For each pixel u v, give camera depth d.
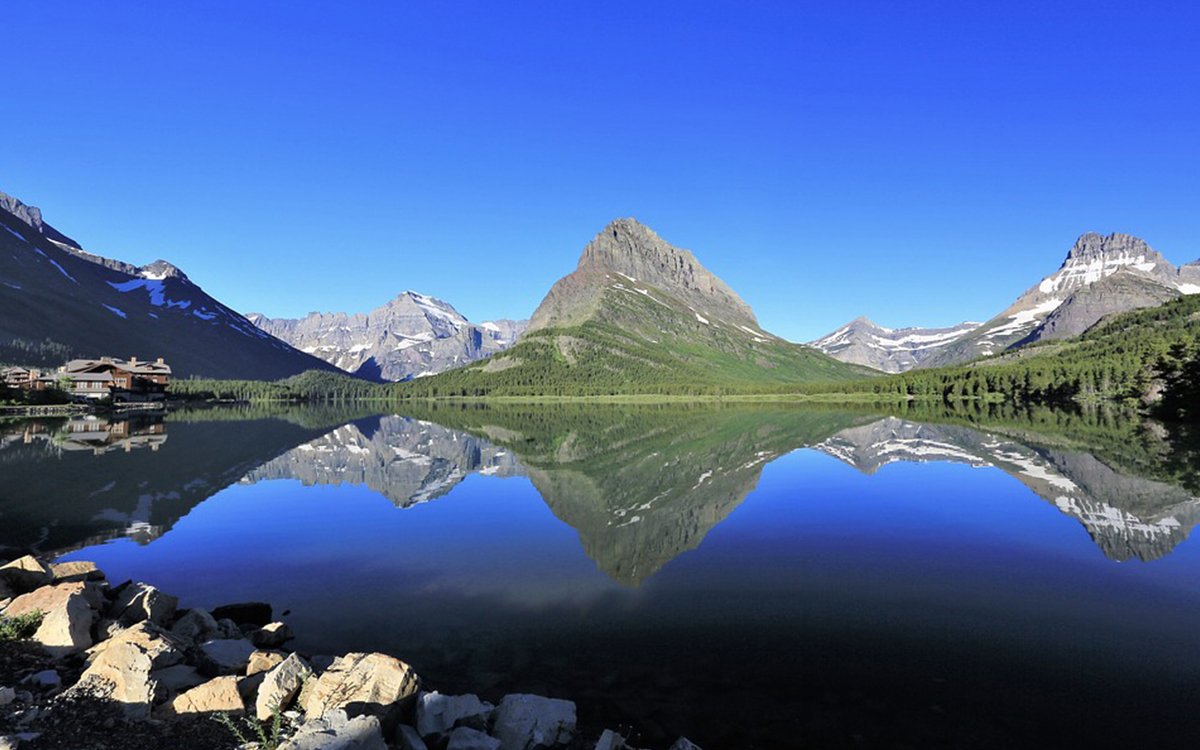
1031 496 35.31
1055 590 19.59
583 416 135.12
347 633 16.23
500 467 50.59
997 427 83.44
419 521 30.05
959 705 12.37
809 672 13.86
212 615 17.16
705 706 12.30
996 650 15.04
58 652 13.18
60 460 48.38
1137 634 15.99
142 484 39.03
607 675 13.72
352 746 9.05
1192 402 82.31
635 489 39.31
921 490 37.81
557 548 25.03
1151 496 34.75
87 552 24.03
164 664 12.83
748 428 89.31
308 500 35.34
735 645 15.34
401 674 11.42
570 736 10.98
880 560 23.14
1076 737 11.17
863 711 12.12
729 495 36.94
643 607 18.19
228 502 34.44
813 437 73.25
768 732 11.37
